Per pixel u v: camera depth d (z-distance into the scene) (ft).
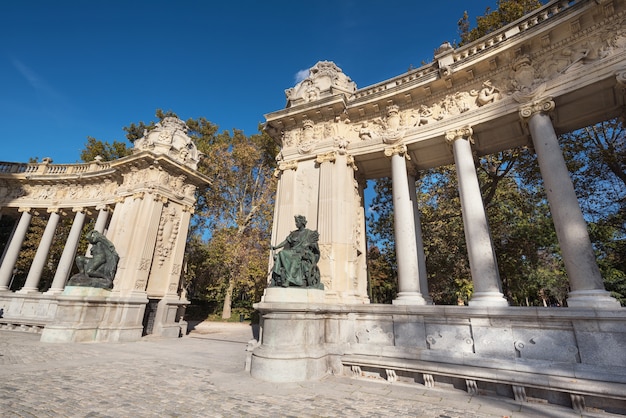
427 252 74.90
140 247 59.72
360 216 45.14
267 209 104.99
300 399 22.04
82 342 47.16
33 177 82.33
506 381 22.99
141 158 65.00
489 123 34.40
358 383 26.99
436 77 37.22
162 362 34.27
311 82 46.80
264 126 48.42
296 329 29.14
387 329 31.09
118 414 17.79
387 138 39.37
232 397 22.00
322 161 41.29
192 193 74.74
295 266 31.60
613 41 28.02
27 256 94.94
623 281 80.07
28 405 18.30
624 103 30.76
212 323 93.40
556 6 32.50
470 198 32.27
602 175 53.62
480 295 28.50
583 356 22.30
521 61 32.65
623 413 19.57
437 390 25.17
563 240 26.23
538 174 59.36
